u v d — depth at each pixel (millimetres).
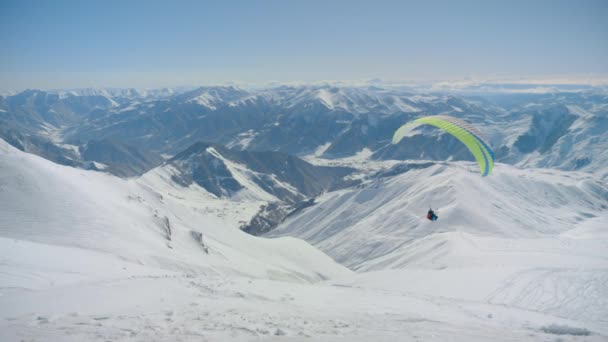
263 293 27359
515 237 192125
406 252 136375
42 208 57594
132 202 95188
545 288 41094
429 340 16281
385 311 24641
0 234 46594
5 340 12195
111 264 37250
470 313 27719
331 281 78438
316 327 17219
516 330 21312
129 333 13750
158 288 24375
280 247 168125
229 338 14031
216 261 87562
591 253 70812
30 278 24703
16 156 69312
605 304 35312
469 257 83688
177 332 14297
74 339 12609
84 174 91500
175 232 95250
